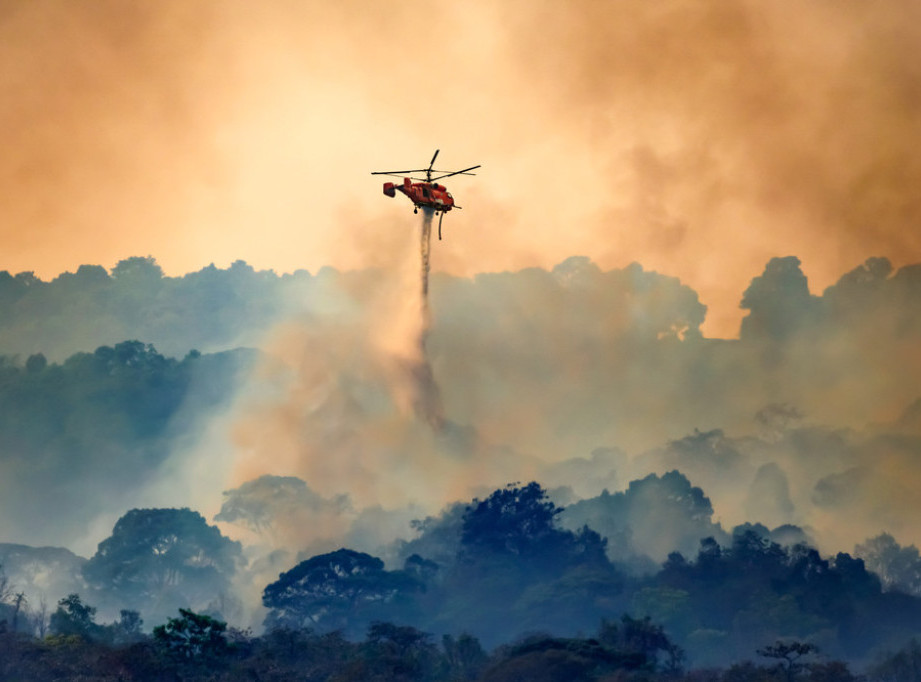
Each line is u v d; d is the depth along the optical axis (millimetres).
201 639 146000
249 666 142875
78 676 133375
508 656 157875
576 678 146875
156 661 136750
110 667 134750
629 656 154000
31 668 133875
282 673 142625
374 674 149750
